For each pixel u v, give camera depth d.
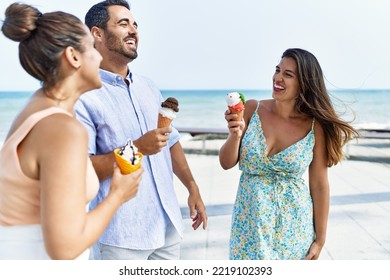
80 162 1.46
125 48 2.33
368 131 11.95
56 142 1.45
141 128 2.44
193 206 2.76
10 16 1.54
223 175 8.51
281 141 2.71
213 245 4.93
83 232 1.46
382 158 10.41
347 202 6.54
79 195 1.45
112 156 2.16
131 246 2.37
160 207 2.48
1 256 1.60
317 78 2.65
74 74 1.61
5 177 1.54
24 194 1.54
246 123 2.80
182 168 2.82
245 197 2.72
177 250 2.65
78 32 1.58
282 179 2.70
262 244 2.64
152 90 2.61
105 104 2.30
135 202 2.37
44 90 1.62
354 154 11.07
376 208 6.21
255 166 2.71
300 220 2.67
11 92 44.16
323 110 2.65
